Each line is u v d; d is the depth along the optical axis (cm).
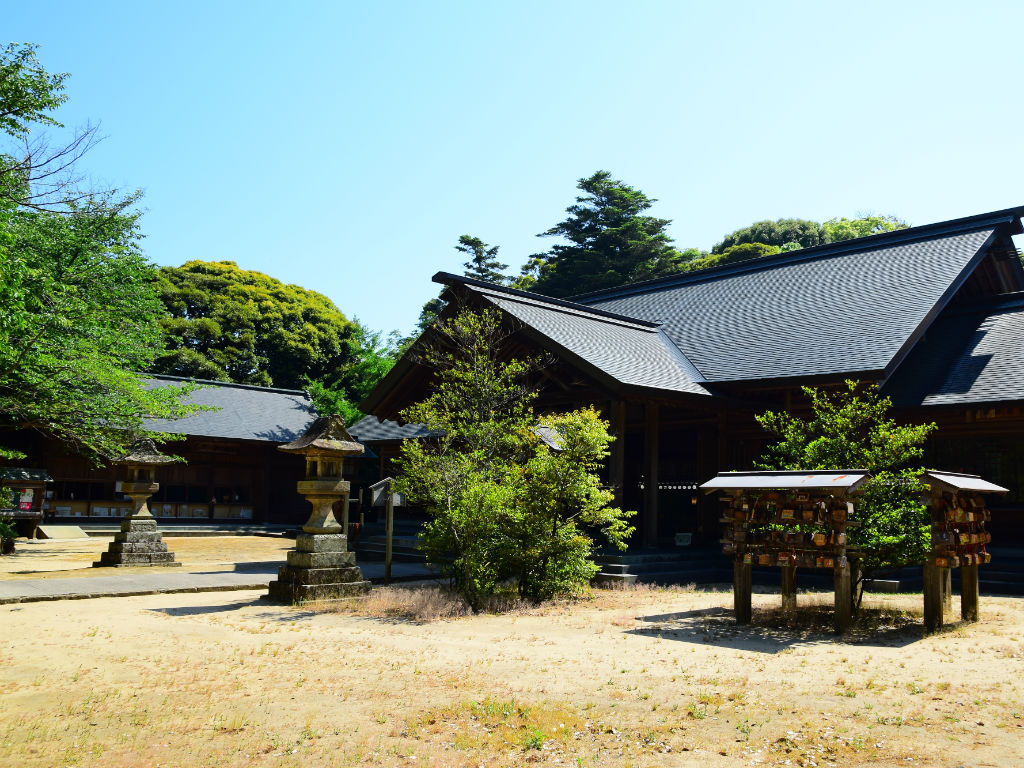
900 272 2198
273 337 4841
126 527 1778
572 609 1185
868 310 2022
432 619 1086
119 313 2141
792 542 1002
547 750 541
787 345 1972
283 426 3462
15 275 1243
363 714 627
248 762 525
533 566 1284
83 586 1350
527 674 749
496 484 1288
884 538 1010
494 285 2039
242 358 4784
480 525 1216
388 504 1545
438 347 1983
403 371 2081
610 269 5075
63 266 1914
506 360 2036
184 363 4403
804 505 998
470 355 1750
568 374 1944
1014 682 693
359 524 2116
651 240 5034
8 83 1575
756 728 575
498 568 1272
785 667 767
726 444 2027
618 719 603
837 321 2022
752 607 1166
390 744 559
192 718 618
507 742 557
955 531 995
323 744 559
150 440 1847
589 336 1958
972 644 873
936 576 979
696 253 5825
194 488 3186
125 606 1195
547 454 1311
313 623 1053
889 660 793
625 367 1795
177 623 1039
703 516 2111
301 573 1237
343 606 1195
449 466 1271
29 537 2484
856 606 1100
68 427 2044
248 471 3325
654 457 1811
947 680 704
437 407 1684
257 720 614
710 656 822
